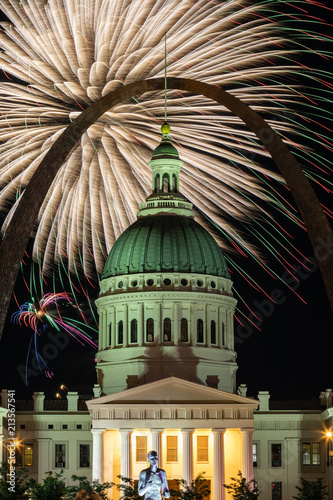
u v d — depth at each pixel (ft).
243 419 376.68
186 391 376.68
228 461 383.04
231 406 376.27
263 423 403.95
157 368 406.41
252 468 375.45
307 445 402.72
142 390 375.86
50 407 414.62
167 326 413.80
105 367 418.31
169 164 435.94
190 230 426.51
